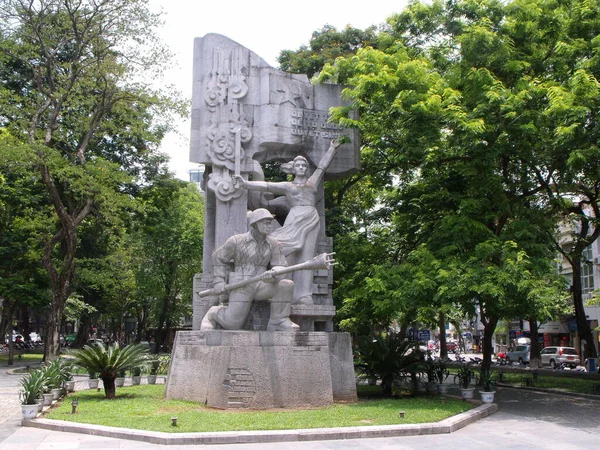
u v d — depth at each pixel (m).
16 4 20.94
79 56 21.67
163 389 14.16
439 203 14.90
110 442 8.06
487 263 12.20
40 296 27.75
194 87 13.63
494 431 9.48
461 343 57.19
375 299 13.32
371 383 14.20
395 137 14.32
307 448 7.74
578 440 8.88
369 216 19.86
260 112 13.59
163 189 29.44
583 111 11.35
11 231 27.14
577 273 21.56
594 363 23.73
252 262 11.55
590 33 14.12
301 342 11.21
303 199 12.91
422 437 8.69
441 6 15.06
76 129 23.55
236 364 10.65
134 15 21.17
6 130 21.45
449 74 13.97
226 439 8.02
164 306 38.03
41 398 10.86
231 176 13.14
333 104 14.12
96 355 12.23
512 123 12.51
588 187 18.91
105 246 30.75
